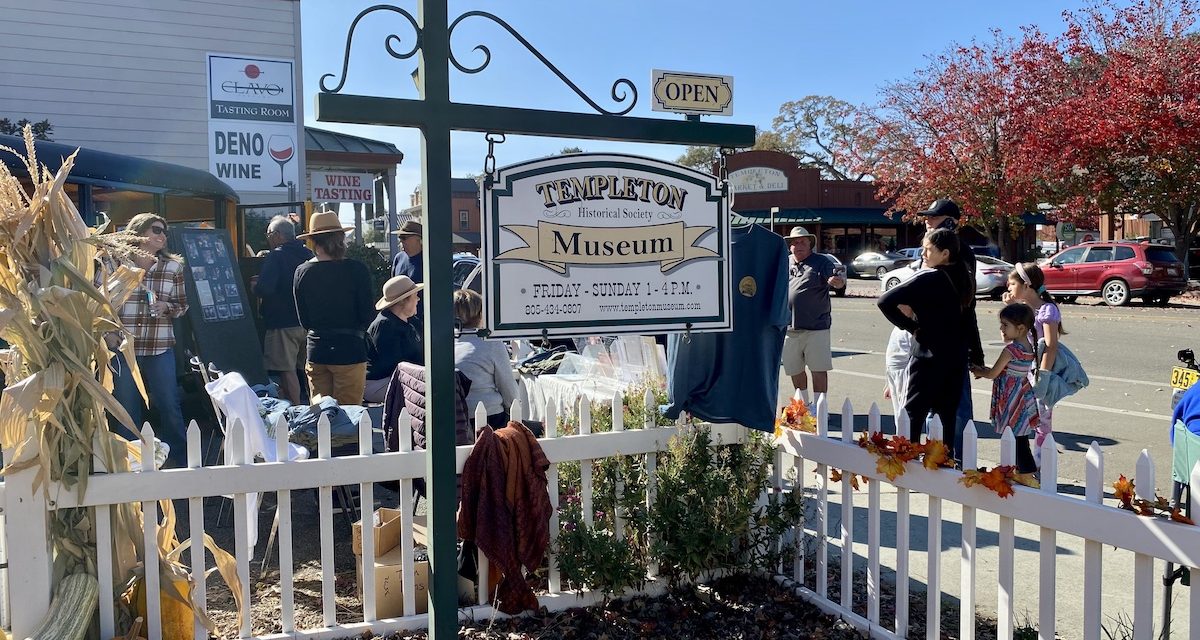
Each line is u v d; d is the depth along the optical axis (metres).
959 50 29.95
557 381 5.95
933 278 4.84
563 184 3.59
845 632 3.88
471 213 41.69
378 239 24.05
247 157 16.62
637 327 3.74
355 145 22.00
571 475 4.22
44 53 14.98
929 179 30.72
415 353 6.74
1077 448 7.48
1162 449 7.40
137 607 3.47
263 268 7.93
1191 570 2.75
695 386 4.18
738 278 4.11
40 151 7.23
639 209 3.74
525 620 3.93
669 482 4.07
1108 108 25.14
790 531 4.49
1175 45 25.09
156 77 15.82
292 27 16.88
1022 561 4.69
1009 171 28.52
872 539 3.83
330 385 6.63
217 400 4.30
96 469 3.36
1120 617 3.96
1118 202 26.55
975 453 3.43
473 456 3.86
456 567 3.41
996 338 15.20
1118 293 21.98
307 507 5.60
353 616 3.99
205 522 5.28
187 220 10.36
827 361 8.19
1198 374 3.56
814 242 8.22
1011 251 30.75
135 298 5.85
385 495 5.88
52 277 3.24
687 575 4.22
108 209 8.64
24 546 3.19
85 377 3.21
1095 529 2.97
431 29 3.20
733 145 3.83
